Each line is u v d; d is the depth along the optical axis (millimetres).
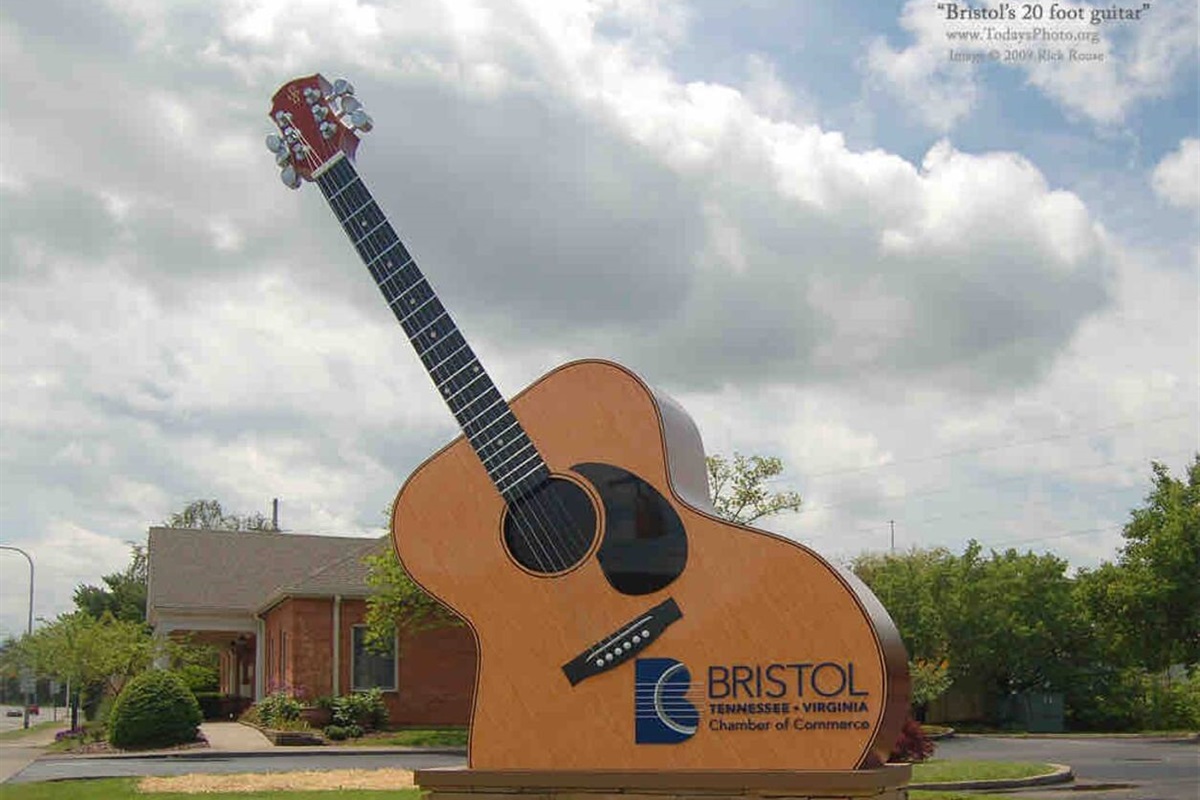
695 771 7023
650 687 7246
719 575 7238
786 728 7004
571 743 7328
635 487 7488
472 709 7523
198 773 19156
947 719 41844
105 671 33469
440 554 7734
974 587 41188
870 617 6980
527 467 7676
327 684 30797
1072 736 34781
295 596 30938
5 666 75812
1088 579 37469
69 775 19172
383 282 8266
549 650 7449
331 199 8492
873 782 6734
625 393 7625
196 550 40156
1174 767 21781
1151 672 41281
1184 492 36500
